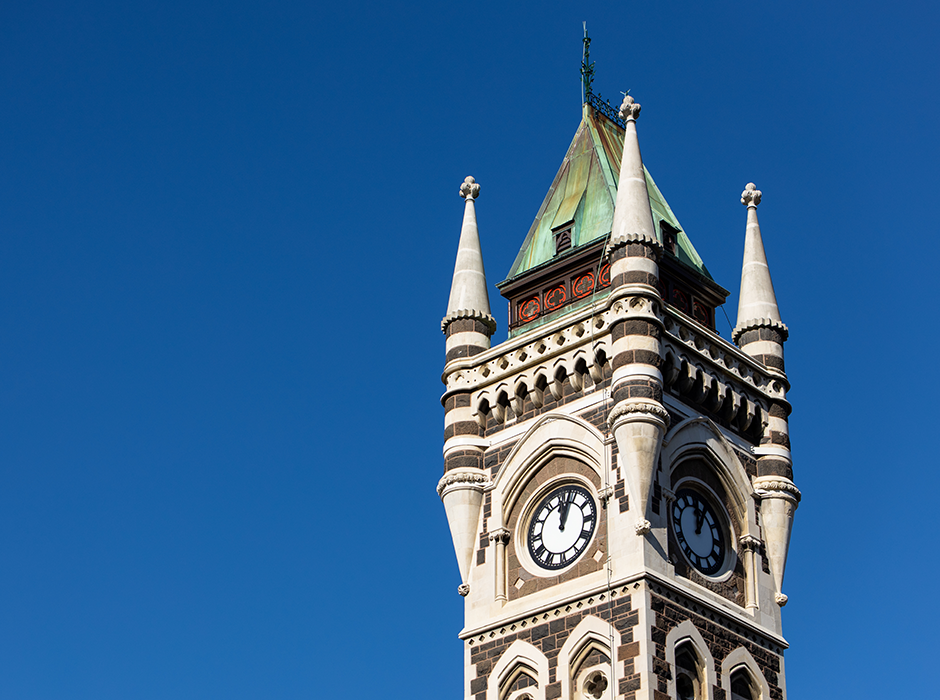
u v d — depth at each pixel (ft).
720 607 205.36
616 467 206.39
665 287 228.22
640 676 192.44
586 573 204.23
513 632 207.00
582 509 209.46
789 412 228.02
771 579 216.33
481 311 232.12
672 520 206.80
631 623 196.03
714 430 216.74
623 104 228.02
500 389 222.48
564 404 217.15
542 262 232.73
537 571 209.67
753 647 208.54
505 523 215.51
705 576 208.13
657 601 197.77
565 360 217.15
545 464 215.72
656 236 218.38
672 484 208.95
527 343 222.69
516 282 234.58
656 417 204.23
